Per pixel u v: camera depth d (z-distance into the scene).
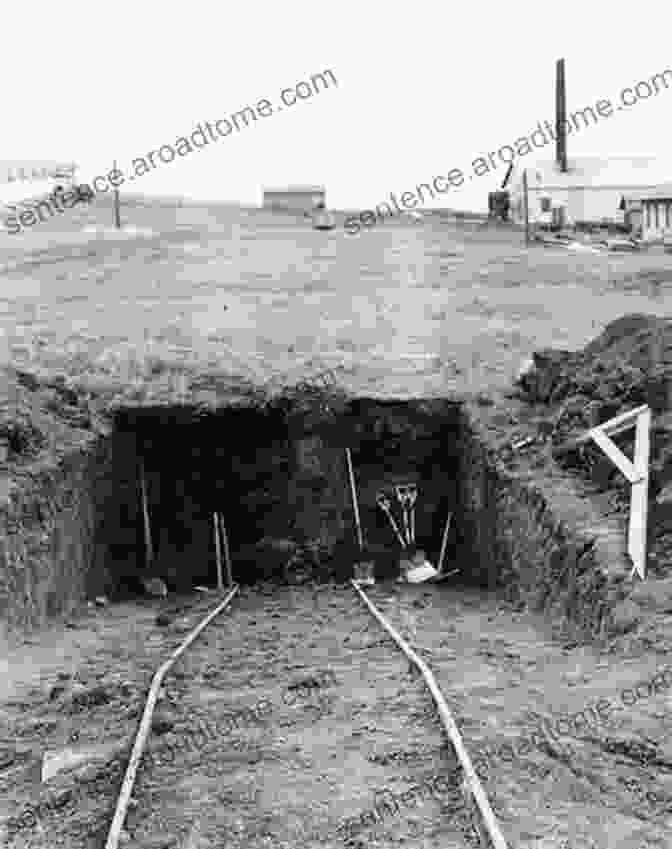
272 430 18.42
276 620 13.82
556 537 11.56
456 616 13.06
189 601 16.02
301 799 6.35
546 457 13.96
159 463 18.42
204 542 18.36
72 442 15.16
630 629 9.02
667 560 9.83
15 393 15.09
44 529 12.59
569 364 16.36
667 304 27.45
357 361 20.31
